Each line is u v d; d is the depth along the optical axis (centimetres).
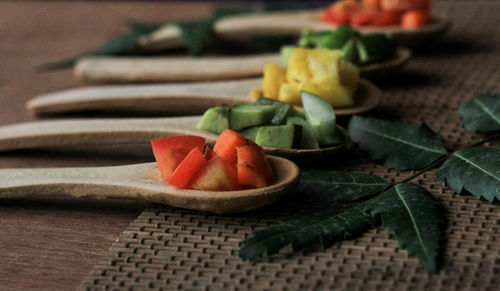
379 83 63
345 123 55
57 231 47
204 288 42
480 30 76
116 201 50
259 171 45
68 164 54
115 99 59
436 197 48
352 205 48
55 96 61
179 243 45
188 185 46
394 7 68
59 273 44
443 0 88
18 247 46
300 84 55
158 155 47
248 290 42
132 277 43
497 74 64
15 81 68
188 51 75
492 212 47
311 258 44
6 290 43
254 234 44
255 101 55
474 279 42
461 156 49
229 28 73
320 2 93
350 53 60
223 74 63
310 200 48
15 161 55
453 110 58
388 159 51
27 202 50
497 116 53
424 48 71
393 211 45
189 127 53
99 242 46
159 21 86
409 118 57
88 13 92
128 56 73
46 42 79
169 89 59
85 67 66
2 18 90
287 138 50
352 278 42
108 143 54
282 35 75
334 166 52
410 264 43
